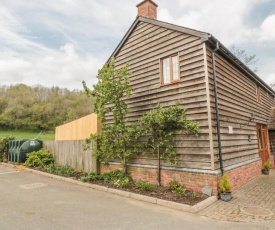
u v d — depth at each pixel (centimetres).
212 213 542
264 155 1224
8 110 4369
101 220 489
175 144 768
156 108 848
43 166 1216
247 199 659
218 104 754
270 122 1393
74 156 1147
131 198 675
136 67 949
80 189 791
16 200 637
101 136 979
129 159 919
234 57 872
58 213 529
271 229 450
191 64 756
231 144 814
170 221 488
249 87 1122
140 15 1000
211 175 665
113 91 897
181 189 680
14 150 1422
